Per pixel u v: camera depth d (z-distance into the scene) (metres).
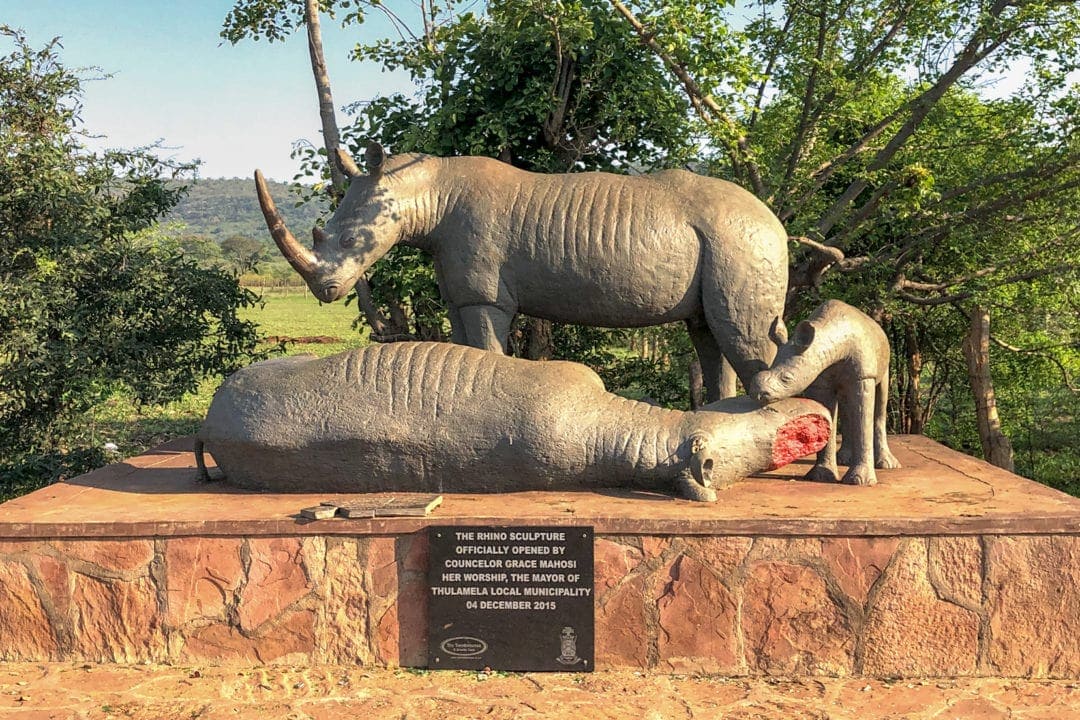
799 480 4.88
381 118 7.40
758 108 7.27
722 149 7.50
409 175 5.29
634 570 4.11
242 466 4.80
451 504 4.41
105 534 4.24
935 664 4.07
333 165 7.47
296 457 4.65
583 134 7.12
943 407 10.51
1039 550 4.01
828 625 4.07
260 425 4.68
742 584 4.08
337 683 4.05
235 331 7.82
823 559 4.05
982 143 7.57
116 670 4.21
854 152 7.54
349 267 5.21
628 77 6.91
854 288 7.73
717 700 3.84
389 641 4.21
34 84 7.61
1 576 4.32
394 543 4.18
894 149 7.29
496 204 5.23
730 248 5.04
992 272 7.69
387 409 4.58
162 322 7.64
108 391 7.86
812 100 7.88
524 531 4.11
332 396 4.66
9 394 7.27
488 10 7.02
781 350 4.64
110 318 7.43
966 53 7.05
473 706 3.80
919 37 7.60
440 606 4.16
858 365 4.69
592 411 4.60
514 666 4.16
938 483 4.77
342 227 5.26
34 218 7.36
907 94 8.34
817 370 4.60
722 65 6.53
